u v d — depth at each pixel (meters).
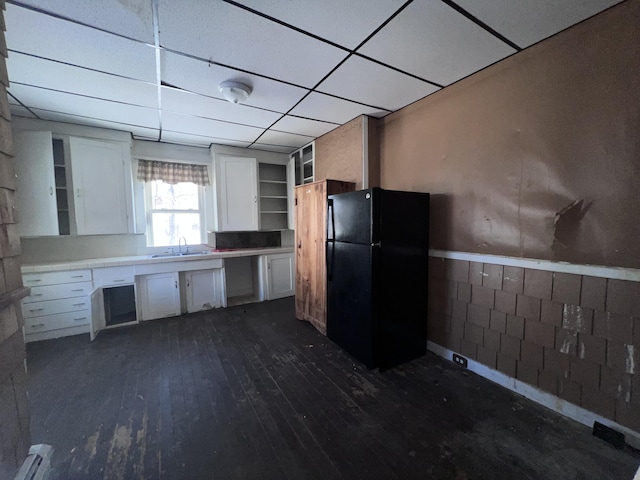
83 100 2.54
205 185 4.22
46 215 2.95
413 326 2.50
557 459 1.44
